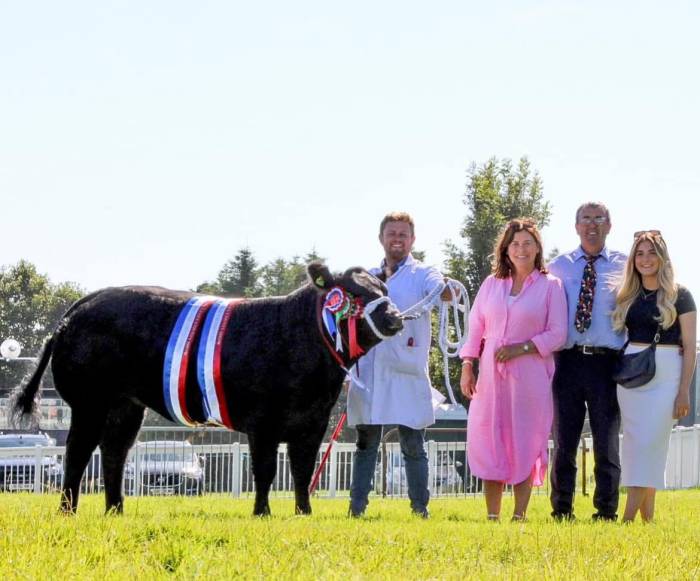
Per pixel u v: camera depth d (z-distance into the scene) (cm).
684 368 1104
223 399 1046
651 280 1109
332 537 807
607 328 1137
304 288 1066
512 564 730
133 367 1057
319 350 1050
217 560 689
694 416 3572
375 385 1165
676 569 716
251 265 8712
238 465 2136
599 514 1150
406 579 652
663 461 1111
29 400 1109
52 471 2091
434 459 2228
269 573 651
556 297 1138
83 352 1056
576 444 1158
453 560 736
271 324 1052
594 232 1165
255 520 928
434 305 1192
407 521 1036
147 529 800
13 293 11144
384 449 2081
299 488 1088
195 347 1045
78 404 1068
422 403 1174
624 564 720
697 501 1644
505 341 1143
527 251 1139
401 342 1164
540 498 1845
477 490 2269
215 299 1082
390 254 1189
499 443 1147
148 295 1072
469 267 5044
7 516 870
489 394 1153
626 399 1117
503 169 5312
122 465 1105
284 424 1059
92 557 692
